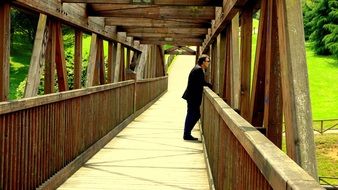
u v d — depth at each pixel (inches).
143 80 581.6
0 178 137.9
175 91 1188.5
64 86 300.2
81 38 362.3
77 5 323.0
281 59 106.2
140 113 557.0
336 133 800.3
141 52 803.4
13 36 1637.6
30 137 164.7
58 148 202.2
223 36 355.9
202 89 348.8
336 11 1854.1
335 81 1493.6
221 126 156.3
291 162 62.4
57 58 295.9
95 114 284.0
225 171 139.6
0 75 212.2
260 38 143.3
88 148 265.3
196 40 715.4
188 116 350.3
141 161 265.1
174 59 1972.2
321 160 665.0
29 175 164.4
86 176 223.0
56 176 196.2
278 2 110.1
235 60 250.7
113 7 364.5
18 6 229.8
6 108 138.0
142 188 203.0
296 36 101.3
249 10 202.5
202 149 311.3
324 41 1886.1
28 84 242.7
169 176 228.8
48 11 255.1
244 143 89.7
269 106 130.7
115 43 539.5
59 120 202.7
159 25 461.1
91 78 390.3
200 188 206.4
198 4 295.1
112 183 210.4
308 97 98.3
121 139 348.2
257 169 77.8
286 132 101.6
